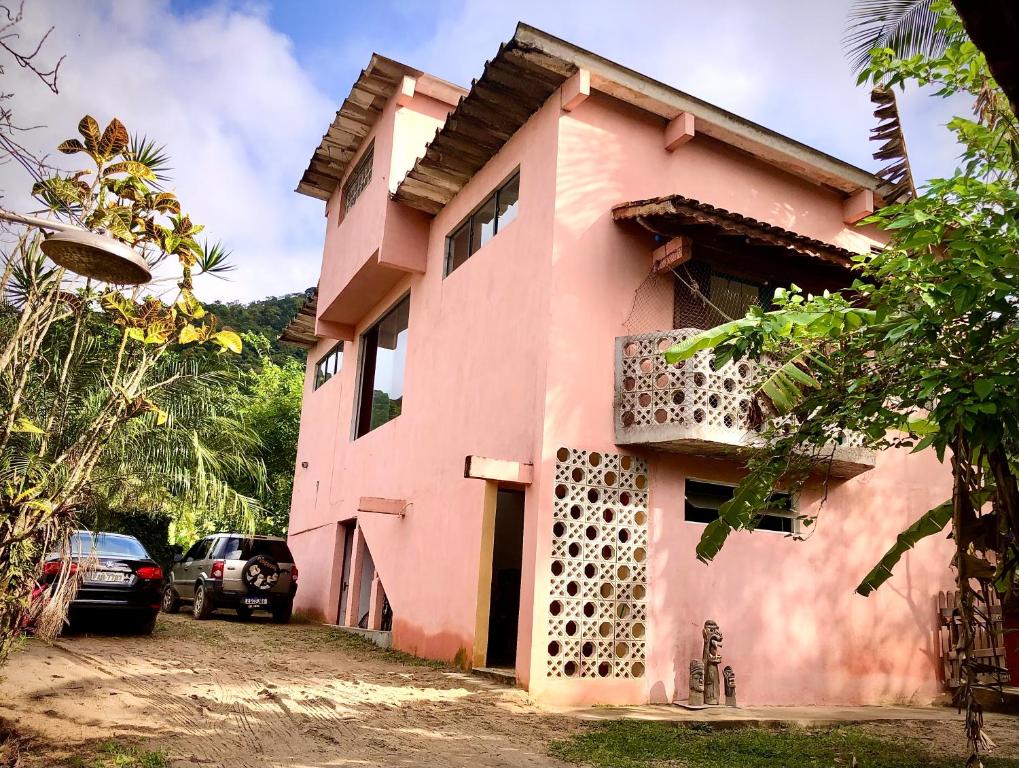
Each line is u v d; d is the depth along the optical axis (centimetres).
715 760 678
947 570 1222
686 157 1152
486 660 1103
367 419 1670
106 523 1291
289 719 721
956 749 790
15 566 541
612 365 1020
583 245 1029
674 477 1027
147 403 592
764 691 1019
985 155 679
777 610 1055
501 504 1380
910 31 702
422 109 1441
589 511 966
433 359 1334
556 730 758
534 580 920
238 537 1639
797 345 745
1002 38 206
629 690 938
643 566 983
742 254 1080
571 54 1014
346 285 1565
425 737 695
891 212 618
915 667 1148
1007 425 548
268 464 2911
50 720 641
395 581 1340
